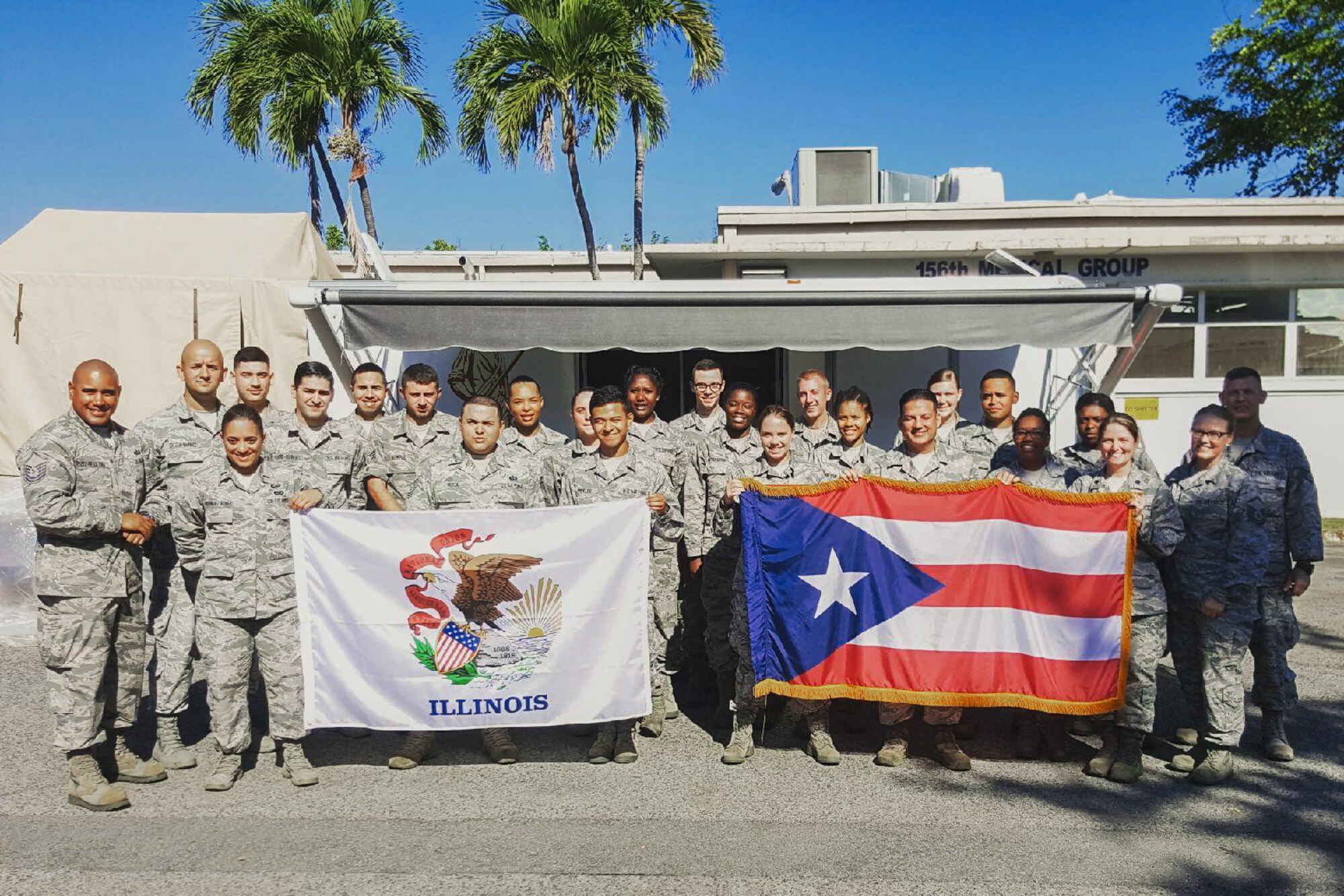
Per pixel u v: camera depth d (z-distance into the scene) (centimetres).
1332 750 523
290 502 483
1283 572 513
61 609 446
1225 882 376
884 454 567
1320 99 1634
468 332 717
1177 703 616
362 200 1591
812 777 490
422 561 493
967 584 501
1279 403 1294
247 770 503
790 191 1594
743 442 602
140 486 486
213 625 466
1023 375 896
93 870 387
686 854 399
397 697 492
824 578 509
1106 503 490
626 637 506
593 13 1292
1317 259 1265
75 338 852
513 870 386
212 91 1497
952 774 494
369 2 1491
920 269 1239
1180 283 1267
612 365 946
